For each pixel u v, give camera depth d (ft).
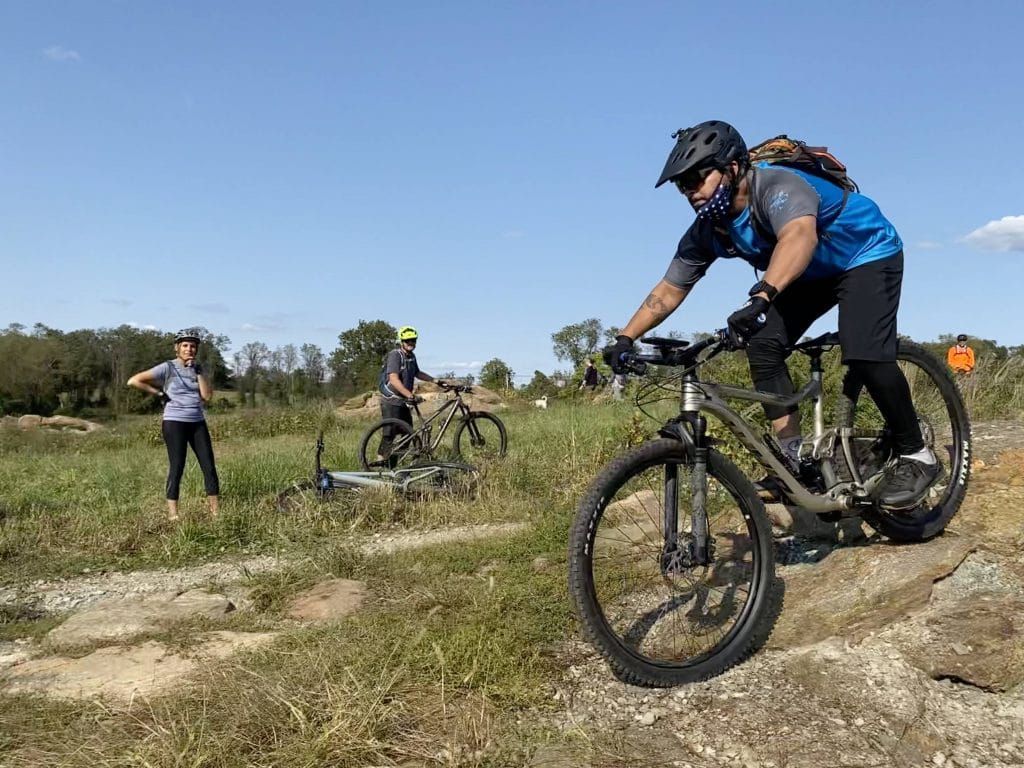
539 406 72.49
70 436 66.28
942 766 8.06
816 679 9.49
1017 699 9.04
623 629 10.79
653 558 10.86
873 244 10.77
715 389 10.30
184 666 11.12
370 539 20.89
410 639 10.61
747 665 10.18
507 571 14.38
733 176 10.30
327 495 23.57
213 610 14.26
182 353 23.18
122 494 27.14
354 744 8.17
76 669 11.10
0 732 8.96
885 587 10.87
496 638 10.50
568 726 8.86
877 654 9.73
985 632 9.65
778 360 11.59
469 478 25.00
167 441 22.74
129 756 8.04
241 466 29.53
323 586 15.08
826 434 11.44
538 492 24.32
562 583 13.11
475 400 73.87
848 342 10.84
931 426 12.58
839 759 8.02
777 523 14.43
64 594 17.40
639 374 10.30
